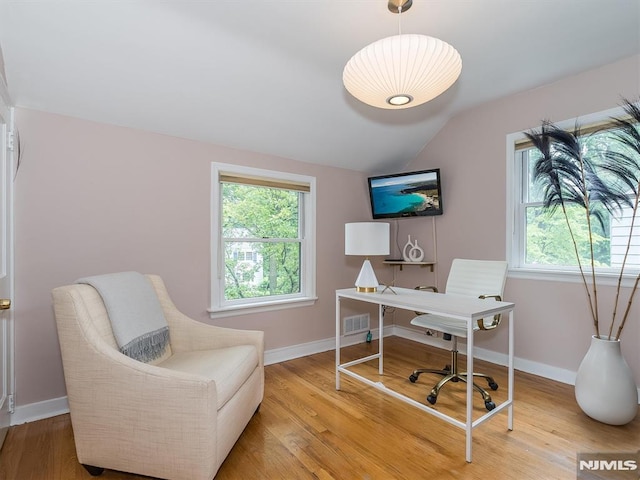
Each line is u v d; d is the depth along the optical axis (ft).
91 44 6.02
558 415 6.97
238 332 7.14
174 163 8.53
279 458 5.61
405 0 5.52
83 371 5.02
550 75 8.35
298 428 6.52
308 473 5.25
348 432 6.39
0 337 5.97
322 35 6.44
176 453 4.78
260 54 6.93
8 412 6.33
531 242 9.39
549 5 5.80
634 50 7.24
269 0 5.50
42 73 6.27
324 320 11.43
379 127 10.36
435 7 5.76
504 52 7.27
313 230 11.16
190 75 7.07
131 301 6.21
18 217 6.61
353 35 6.45
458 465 5.44
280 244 10.82
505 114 9.66
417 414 7.06
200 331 7.16
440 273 11.48
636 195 7.10
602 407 6.51
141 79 6.89
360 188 12.39
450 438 6.20
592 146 8.18
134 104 7.39
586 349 8.20
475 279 8.57
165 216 8.39
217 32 6.24
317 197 11.28
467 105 10.23
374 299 7.64
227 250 9.73
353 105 9.13
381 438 6.19
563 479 5.11
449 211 11.17
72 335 5.08
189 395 4.72
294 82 7.89
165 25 5.95
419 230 12.19
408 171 12.57
